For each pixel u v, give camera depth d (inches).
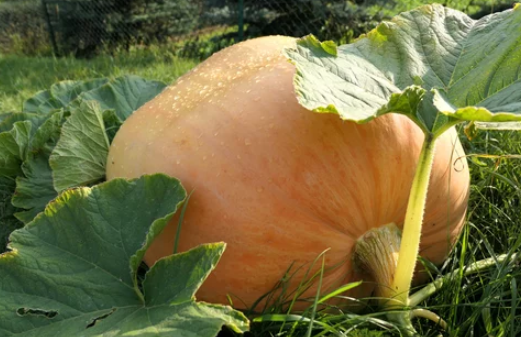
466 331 34.0
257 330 34.1
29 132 50.2
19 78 129.6
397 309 32.3
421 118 30.2
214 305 26.8
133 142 37.7
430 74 33.3
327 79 29.9
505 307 32.9
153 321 27.5
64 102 63.1
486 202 44.4
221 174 32.3
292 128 31.9
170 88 42.0
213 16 152.9
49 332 29.0
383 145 32.3
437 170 34.7
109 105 57.9
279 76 34.6
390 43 34.0
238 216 31.8
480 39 34.2
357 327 32.8
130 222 32.8
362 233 33.2
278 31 148.1
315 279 32.9
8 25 215.2
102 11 182.2
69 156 42.4
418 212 30.6
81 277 31.3
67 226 32.6
